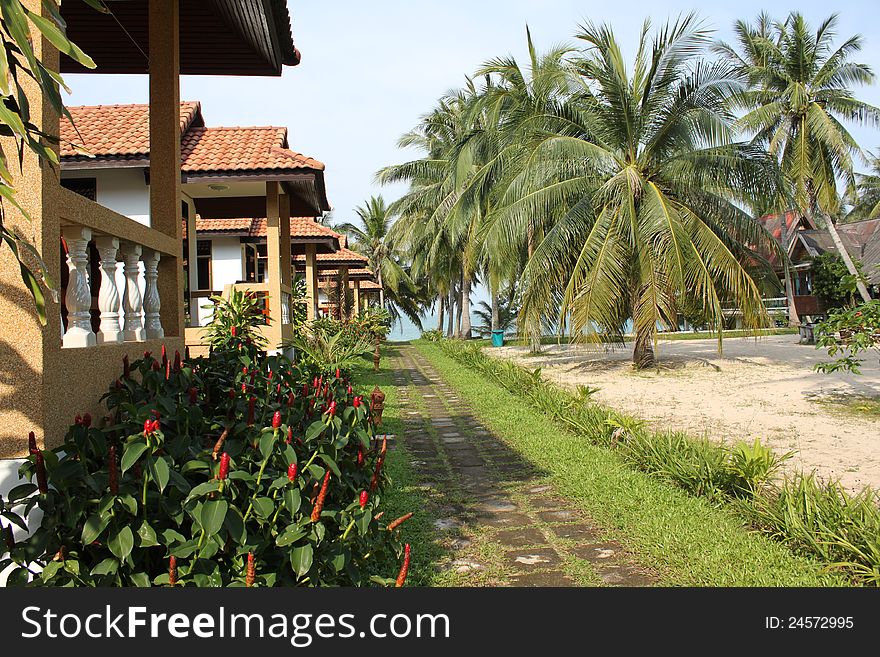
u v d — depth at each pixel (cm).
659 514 568
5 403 318
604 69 1623
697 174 1619
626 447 784
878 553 427
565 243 1666
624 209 1605
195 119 1377
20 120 206
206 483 309
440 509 621
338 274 2575
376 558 403
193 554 309
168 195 556
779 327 3438
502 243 1736
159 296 546
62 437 339
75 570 286
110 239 428
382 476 527
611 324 1577
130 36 685
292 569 338
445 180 2942
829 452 810
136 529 306
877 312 1019
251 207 1344
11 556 284
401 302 5262
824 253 3688
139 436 305
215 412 452
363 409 486
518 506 629
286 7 645
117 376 416
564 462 770
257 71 777
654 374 1673
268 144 1205
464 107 2836
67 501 295
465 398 1364
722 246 1562
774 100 2736
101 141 1130
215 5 636
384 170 3148
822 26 2630
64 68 755
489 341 3250
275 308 1134
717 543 497
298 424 432
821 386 1355
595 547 516
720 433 952
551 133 1709
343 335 1619
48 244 329
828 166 2641
